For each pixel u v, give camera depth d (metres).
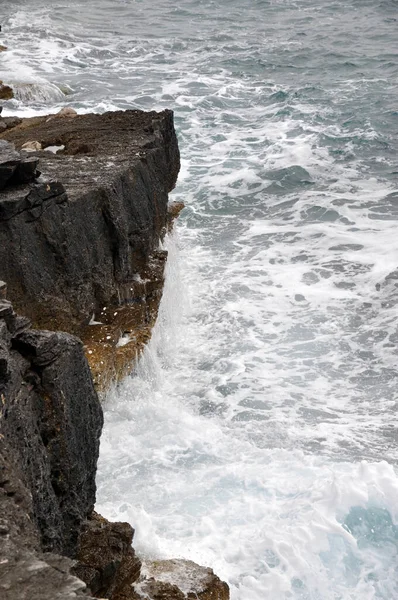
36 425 6.98
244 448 11.25
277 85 29.48
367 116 25.83
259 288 15.93
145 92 28.58
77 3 43.22
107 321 12.58
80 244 11.98
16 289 10.73
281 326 14.62
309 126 25.08
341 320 14.76
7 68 30.56
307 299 15.49
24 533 5.32
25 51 33.28
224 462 10.95
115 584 7.57
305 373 13.26
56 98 27.41
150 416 11.87
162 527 9.66
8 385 6.58
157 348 13.52
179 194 20.69
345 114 26.14
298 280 16.22
